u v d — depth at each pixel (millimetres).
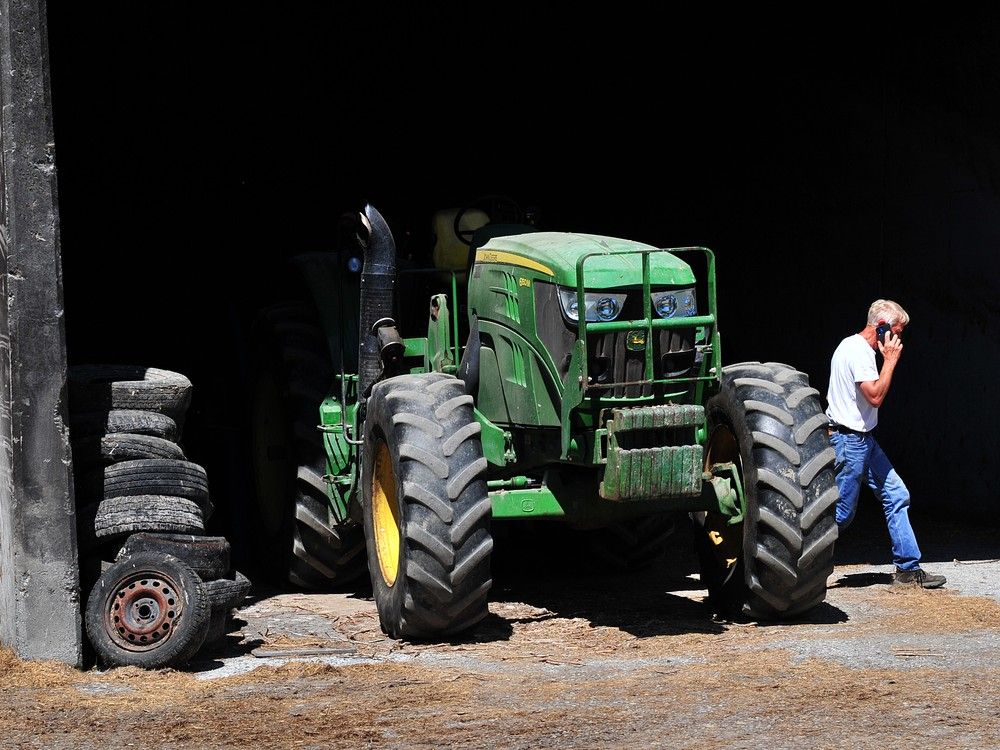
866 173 16844
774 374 10109
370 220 10836
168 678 8625
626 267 9227
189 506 9406
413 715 7562
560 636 9688
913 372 16422
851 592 11156
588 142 21500
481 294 10250
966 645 9070
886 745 6758
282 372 12234
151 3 20141
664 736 7035
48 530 8828
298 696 8062
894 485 11336
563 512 9766
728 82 19172
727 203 19469
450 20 20922
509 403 9906
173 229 21547
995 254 15219
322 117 21562
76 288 21391
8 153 8734
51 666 8758
